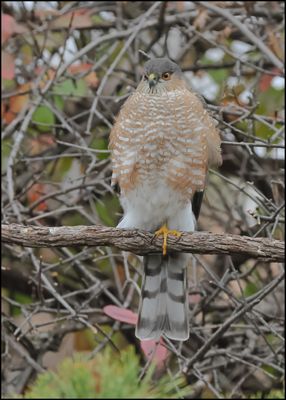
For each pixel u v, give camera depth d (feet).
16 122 33.47
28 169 35.70
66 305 29.37
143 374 26.40
